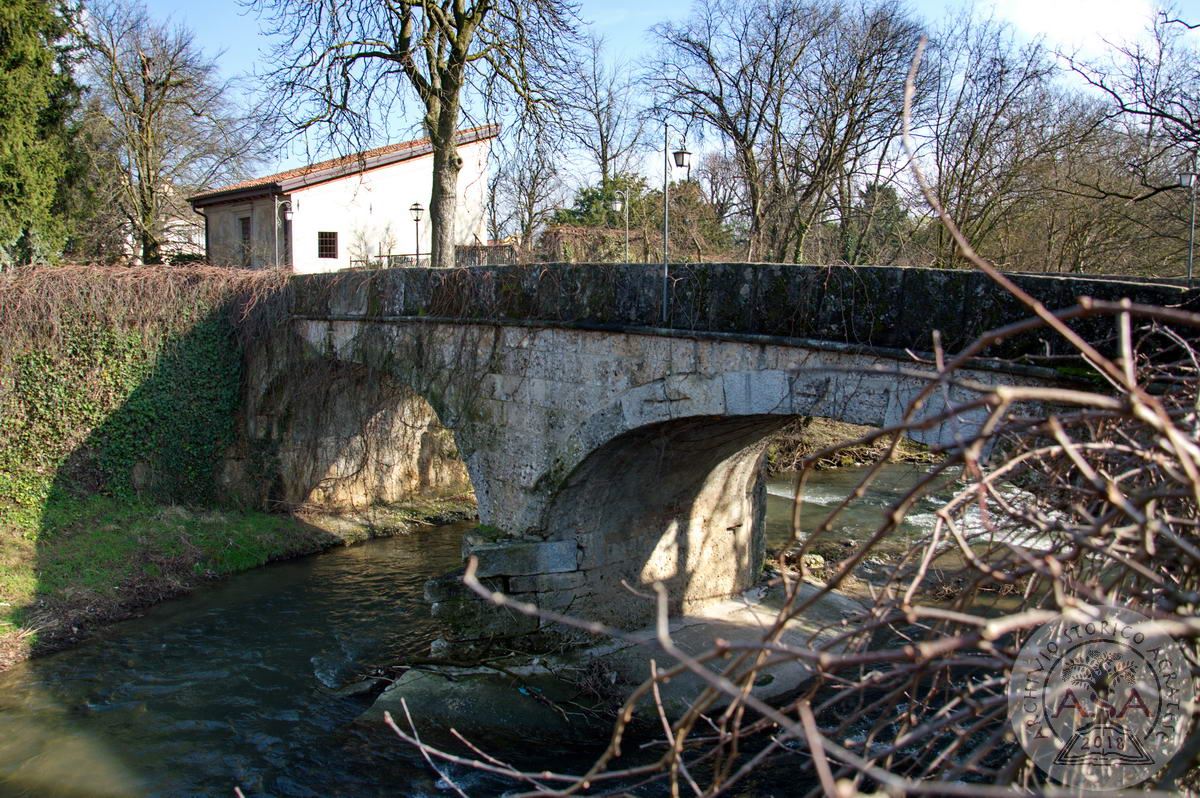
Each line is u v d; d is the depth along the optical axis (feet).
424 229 89.15
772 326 25.16
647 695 32.27
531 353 33.94
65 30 65.72
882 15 64.49
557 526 34.78
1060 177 58.34
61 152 65.57
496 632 34.40
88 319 47.88
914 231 72.02
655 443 32.60
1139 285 17.26
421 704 31.73
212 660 36.04
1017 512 8.67
